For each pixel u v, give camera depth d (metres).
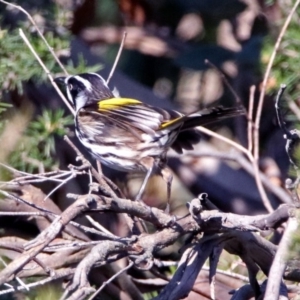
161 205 14.62
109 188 9.12
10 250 10.73
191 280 9.21
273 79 12.08
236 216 8.98
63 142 13.02
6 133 10.45
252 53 14.98
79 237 11.23
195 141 10.84
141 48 16.83
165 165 10.50
